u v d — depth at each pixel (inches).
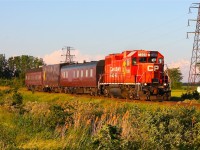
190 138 737.6
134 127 796.6
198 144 715.4
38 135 885.2
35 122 1008.9
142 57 1689.2
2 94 2148.1
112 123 903.1
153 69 1636.3
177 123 765.3
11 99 1636.3
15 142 804.6
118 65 1813.5
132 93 1681.8
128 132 740.7
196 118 827.4
